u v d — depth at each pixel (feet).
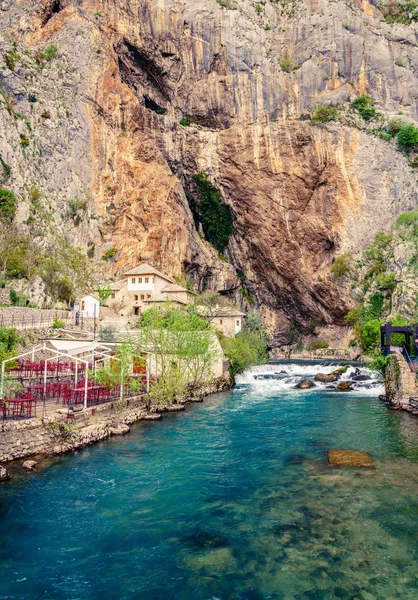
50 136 241.14
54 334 114.21
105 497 44.52
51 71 259.80
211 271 290.15
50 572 31.27
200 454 60.64
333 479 50.14
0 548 34.27
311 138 266.57
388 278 230.07
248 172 278.87
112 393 84.02
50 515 40.16
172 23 282.36
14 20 288.30
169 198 271.90
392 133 276.21
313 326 291.38
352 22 296.51
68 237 228.43
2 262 174.91
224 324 198.08
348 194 262.06
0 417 57.36
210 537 36.47
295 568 31.65
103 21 278.67
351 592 28.68
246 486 48.11
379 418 86.69
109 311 199.21
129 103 275.18
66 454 58.18
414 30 311.68
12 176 211.20
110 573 31.19
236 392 129.90
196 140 288.51
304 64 285.23
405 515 40.11
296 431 75.31
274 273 291.99
